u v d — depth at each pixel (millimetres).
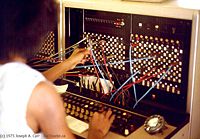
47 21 988
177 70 1444
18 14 909
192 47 1373
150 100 1552
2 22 918
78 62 1643
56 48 1846
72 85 1754
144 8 1457
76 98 1610
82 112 1483
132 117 1440
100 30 1642
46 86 903
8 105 895
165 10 1406
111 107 1525
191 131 1481
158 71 1504
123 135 1316
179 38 1406
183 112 1454
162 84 1502
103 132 1262
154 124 1343
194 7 1388
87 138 1259
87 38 1703
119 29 1572
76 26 1735
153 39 1481
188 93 1428
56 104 903
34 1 920
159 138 1303
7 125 903
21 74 914
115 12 1560
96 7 1607
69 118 1442
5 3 900
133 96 1586
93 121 1302
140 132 1342
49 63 1795
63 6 1741
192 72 1396
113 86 1625
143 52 1528
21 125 899
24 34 940
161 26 1443
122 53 1594
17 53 966
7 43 945
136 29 1519
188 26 1368
